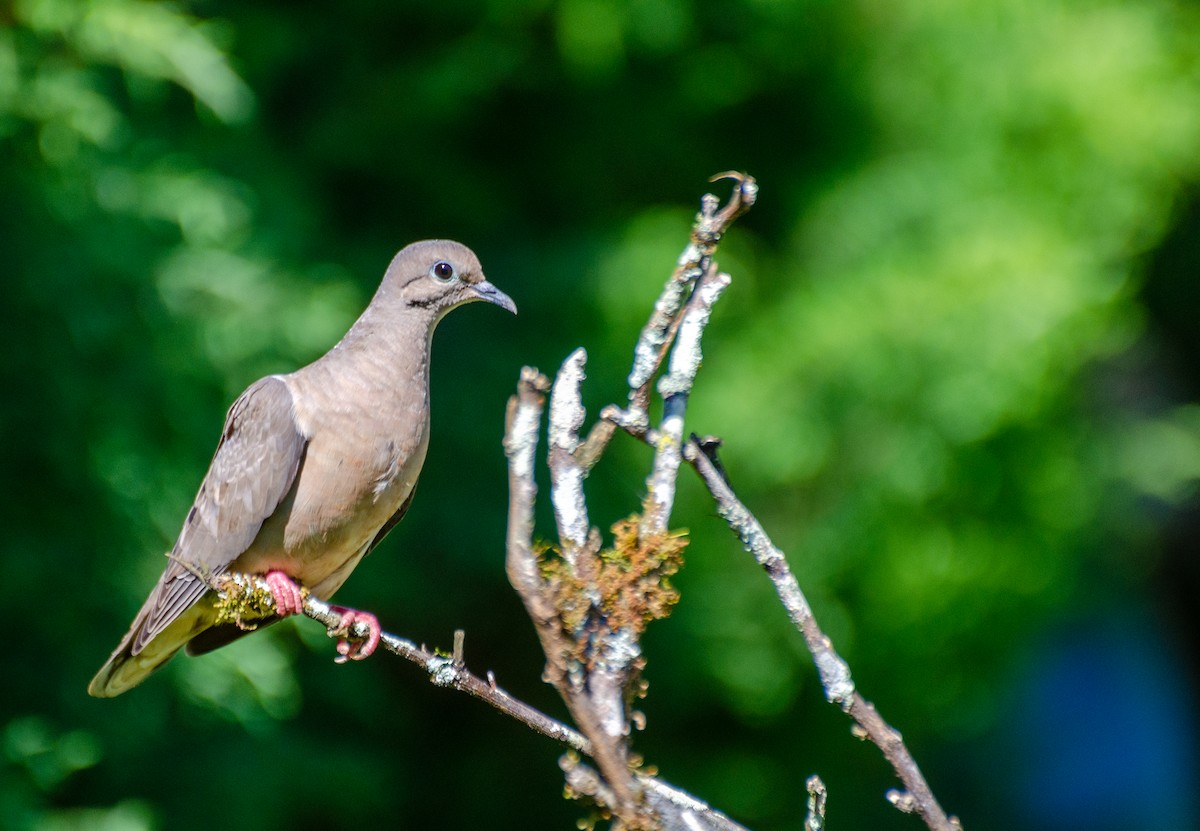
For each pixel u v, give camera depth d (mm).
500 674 13289
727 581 13125
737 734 13812
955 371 13383
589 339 12555
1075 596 16828
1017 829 16891
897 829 14773
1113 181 14609
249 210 10812
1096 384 15812
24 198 9742
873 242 13914
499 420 12125
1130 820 17094
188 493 10297
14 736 9516
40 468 9898
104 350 9984
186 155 10789
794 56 13750
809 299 13523
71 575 9898
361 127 12406
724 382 12992
